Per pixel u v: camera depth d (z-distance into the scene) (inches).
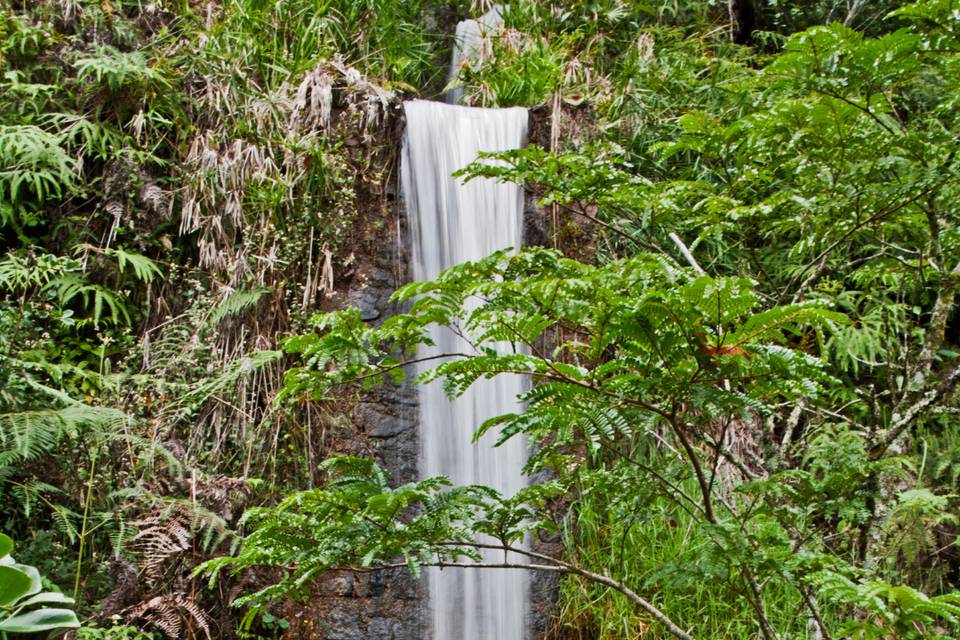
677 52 249.1
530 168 108.4
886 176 104.2
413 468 183.3
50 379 170.7
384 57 233.6
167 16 223.6
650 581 79.3
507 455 191.0
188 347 181.9
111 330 186.2
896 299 188.5
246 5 217.6
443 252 199.3
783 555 76.0
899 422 93.0
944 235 107.3
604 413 71.5
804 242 106.0
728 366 66.3
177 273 193.5
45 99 194.5
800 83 94.7
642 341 66.7
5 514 154.2
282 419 179.6
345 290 190.1
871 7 255.3
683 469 95.5
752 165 119.1
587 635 174.6
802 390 68.2
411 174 199.2
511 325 70.8
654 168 205.2
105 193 190.2
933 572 153.9
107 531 155.4
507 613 180.1
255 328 185.5
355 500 74.5
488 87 235.3
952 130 106.7
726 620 160.2
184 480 164.2
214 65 204.2
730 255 203.0
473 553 78.7
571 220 204.5
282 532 75.6
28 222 185.6
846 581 60.6
